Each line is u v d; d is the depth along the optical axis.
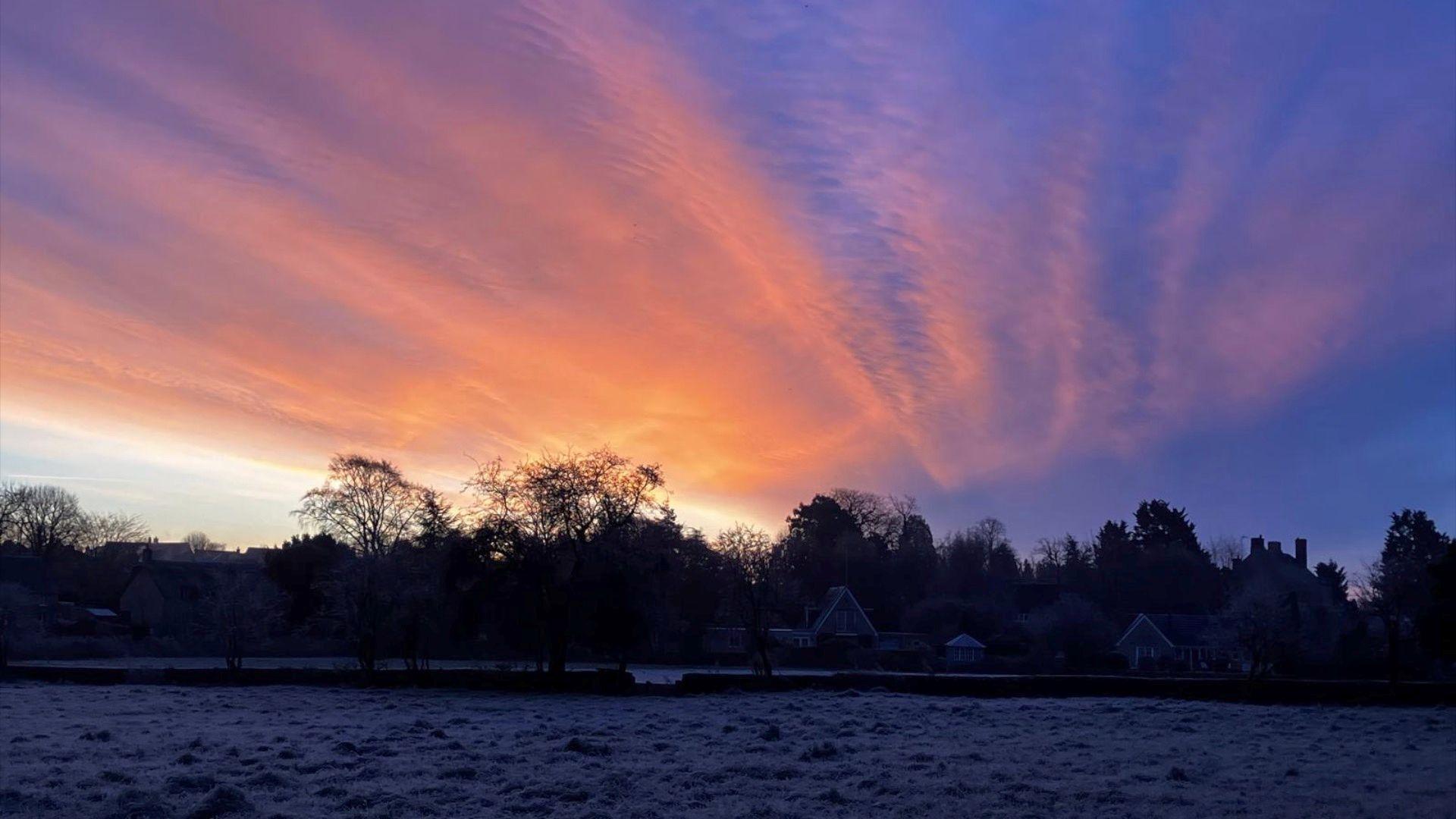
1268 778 24.69
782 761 25.56
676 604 65.06
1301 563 117.31
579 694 48.00
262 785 21.50
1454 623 55.78
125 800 19.42
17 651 73.12
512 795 20.75
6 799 19.75
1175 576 116.31
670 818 18.97
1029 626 92.69
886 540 130.75
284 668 59.66
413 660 55.97
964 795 21.70
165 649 79.69
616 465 55.50
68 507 124.31
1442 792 22.94
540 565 53.50
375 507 61.25
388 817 18.72
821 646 89.31
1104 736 32.91
